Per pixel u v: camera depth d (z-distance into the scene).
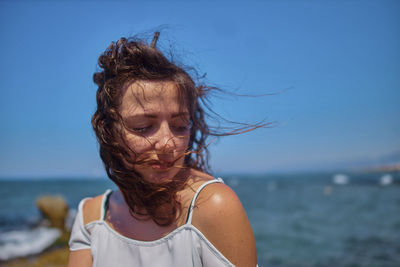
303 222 19.41
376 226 16.41
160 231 0.93
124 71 0.88
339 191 47.81
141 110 0.86
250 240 0.80
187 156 1.13
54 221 14.83
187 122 0.93
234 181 105.62
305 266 9.83
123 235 1.02
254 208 28.42
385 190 46.31
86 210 1.18
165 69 0.89
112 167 0.95
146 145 0.86
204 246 0.81
